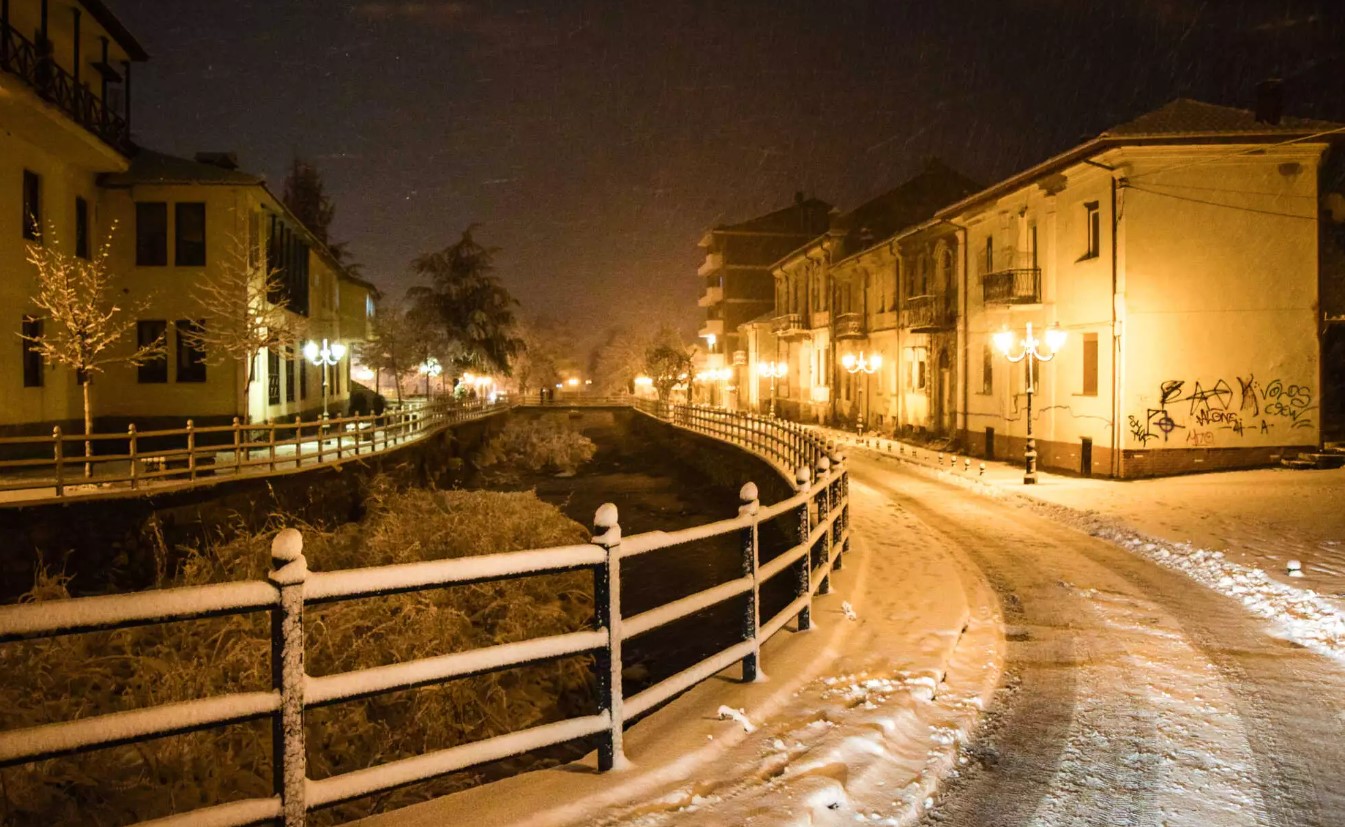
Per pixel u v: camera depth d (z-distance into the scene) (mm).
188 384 26344
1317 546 12148
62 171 23375
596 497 31891
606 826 3840
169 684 7918
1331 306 23750
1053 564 11852
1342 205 22672
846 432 44938
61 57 23969
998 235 28328
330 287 43938
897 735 5254
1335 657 7199
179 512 14586
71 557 12914
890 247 38969
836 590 9148
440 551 15125
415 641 9766
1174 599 9625
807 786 4324
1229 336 21453
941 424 34125
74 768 6312
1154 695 6242
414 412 31469
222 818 3084
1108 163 21516
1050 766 4961
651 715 5320
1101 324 22125
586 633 4238
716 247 75062
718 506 28891
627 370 105125
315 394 39344
